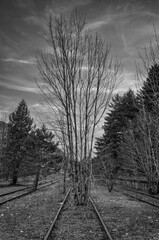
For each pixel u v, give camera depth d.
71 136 13.75
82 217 10.51
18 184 36.75
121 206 14.54
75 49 13.45
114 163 30.92
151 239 7.45
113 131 36.34
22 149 35.50
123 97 35.75
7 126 37.91
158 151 14.75
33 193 23.44
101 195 21.77
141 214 11.88
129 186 32.50
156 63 9.76
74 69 13.48
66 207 13.34
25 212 12.04
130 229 8.71
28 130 37.75
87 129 13.70
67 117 13.63
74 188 13.83
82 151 13.68
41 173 30.78
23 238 7.35
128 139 24.50
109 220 10.30
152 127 13.37
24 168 34.62
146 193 22.64
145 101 16.03
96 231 8.26
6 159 35.91
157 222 9.95
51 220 9.98
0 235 7.68
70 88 13.51
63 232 8.06
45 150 29.55
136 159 23.86
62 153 17.36
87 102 13.60
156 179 20.34
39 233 7.93
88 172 13.66
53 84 13.47
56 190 27.06
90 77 13.57
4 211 12.33
